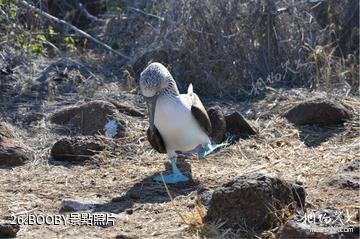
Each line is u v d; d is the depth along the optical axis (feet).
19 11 57.41
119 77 55.98
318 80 53.01
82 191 37.65
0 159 41.57
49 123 47.60
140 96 51.65
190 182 38.29
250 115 49.01
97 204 35.40
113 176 39.83
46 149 43.73
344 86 52.90
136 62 56.13
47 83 53.47
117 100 50.88
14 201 36.04
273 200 31.09
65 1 66.03
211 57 54.95
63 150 42.39
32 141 45.11
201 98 53.42
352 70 54.19
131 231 32.12
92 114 46.70
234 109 50.49
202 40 54.85
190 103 38.81
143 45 58.95
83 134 46.32
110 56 59.47
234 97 53.31
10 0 56.59
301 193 32.73
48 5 65.51
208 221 31.60
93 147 42.98
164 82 37.52
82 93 52.37
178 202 35.58
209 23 55.11
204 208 33.99
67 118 47.57
